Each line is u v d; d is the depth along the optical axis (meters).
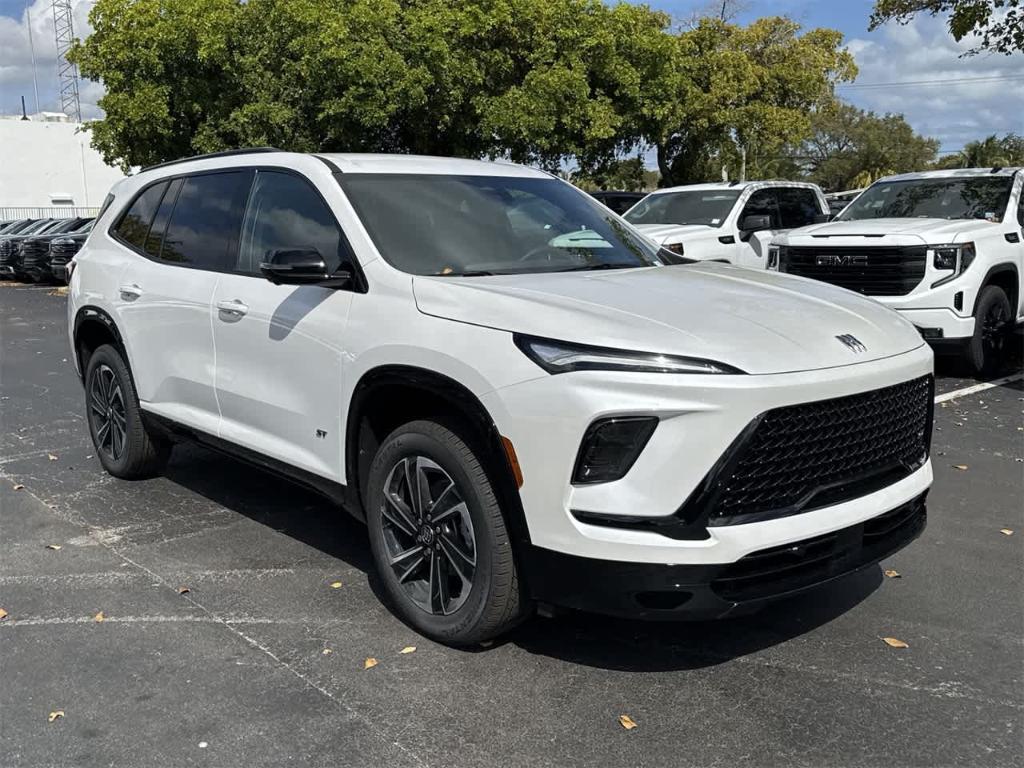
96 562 4.52
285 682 3.35
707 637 3.69
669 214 12.11
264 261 4.45
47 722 3.10
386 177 4.32
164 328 5.02
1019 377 9.12
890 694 3.25
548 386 3.04
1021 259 9.18
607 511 2.97
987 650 3.57
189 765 2.85
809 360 3.14
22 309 18.42
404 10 19.19
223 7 19.06
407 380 3.47
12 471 6.15
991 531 4.89
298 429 4.15
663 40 20.66
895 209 10.06
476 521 3.32
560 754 2.90
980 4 10.62
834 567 3.21
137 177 5.80
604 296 3.47
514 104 18.97
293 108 18.94
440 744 2.96
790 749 2.92
